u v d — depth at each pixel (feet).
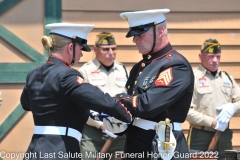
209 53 45.73
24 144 49.24
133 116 30.01
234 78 51.24
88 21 49.49
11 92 49.16
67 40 28.71
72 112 28.30
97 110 27.55
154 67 30.27
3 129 48.88
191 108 44.96
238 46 51.29
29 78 29.40
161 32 30.53
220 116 44.52
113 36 45.78
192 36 50.88
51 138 28.02
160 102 28.68
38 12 49.21
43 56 49.21
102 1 49.57
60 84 27.78
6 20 48.88
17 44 48.96
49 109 28.12
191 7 50.65
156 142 29.37
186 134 50.42
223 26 51.08
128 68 50.19
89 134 43.75
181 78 29.32
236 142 50.88
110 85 44.86
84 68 45.34
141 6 50.03
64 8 49.16
